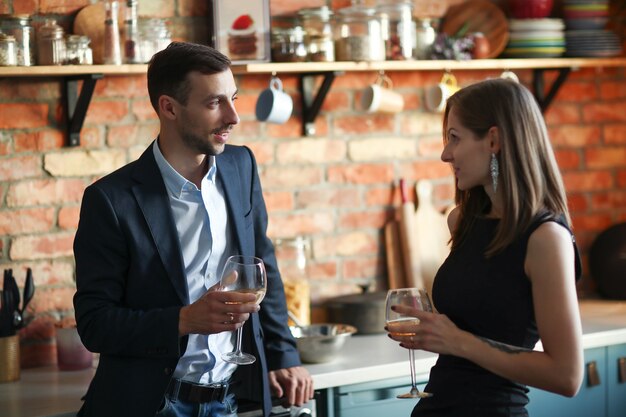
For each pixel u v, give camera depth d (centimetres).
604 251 411
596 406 346
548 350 205
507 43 394
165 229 250
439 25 397
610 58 405
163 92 246
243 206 268
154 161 255
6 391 298
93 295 246
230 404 267
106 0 322
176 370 253
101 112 341
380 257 395
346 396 308
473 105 217
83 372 324
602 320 365
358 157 388
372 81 388
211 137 245
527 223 211
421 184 399
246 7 349
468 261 223
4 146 326
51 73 308
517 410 218
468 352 208
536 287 208
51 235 335
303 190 378
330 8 375
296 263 368
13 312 313
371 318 360
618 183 436
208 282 256
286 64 343
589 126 430
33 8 325
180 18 351
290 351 287
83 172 339
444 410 222
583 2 399
